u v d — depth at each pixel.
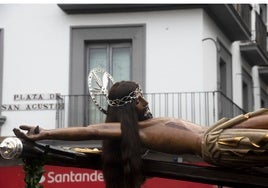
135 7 14.39
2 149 2.91
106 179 3.24
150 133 3.13
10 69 14.62
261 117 3.00
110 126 3.11
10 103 14.52
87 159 3.31
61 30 14.62
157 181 10.95
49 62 14.58
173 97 14.14
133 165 3.03
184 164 3.22
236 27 16.06
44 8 14.70
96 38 14.56
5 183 11.59
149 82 14.28
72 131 3.04
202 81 14.08
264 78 21.44
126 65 14.66
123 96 3.15
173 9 14.35
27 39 14.68
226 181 3.16
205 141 3.03
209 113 14.07
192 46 14.22
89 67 14.74
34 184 3.06
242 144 2.93
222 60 16.17
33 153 3.02
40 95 14.48
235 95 17.30
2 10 14.78
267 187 3.12
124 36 14.52
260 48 18.20
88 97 14.37
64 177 11.50
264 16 21.59
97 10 14.52
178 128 3.12
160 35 14.38
